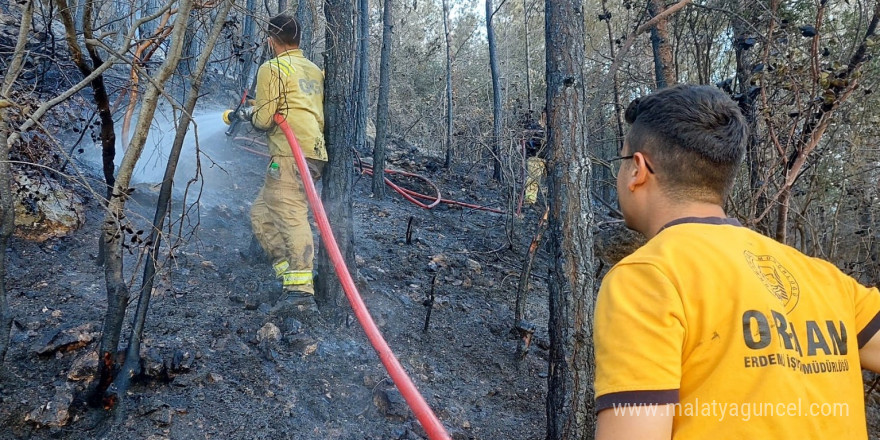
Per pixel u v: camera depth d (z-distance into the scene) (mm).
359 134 11102
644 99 1466
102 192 4852
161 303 3715
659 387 1109
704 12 5309
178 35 2691
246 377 3256
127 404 2881
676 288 1207
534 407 3877
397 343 4055
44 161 4016
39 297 3557
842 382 1253
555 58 2830
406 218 7320
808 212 5156
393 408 3273
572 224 2766
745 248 1310
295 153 3635
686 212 1371
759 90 3982
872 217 5219
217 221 5188
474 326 4684
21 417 2689
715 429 1159
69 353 3100
